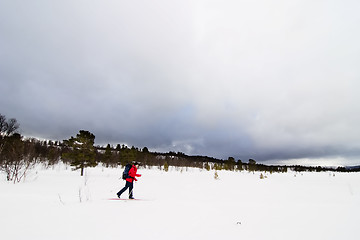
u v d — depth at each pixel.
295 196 11.02
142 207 4.68
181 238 2.76
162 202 5.46
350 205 4.82
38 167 29.80
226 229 3.13
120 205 4.92
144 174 27.86
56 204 5.15
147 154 50.47
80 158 22.42
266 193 12.55
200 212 4.21
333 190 14.48
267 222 3.47
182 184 16.52
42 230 3.07
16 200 5.77
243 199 9.36
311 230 3.01
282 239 2.68
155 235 2.87
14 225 3.31
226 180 22.38
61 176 19.23
